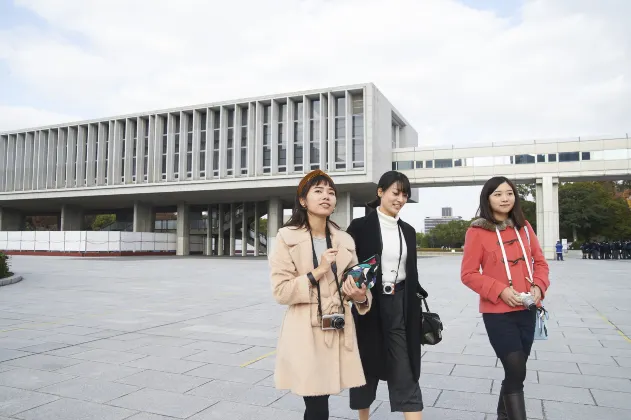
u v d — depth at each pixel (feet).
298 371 7.95
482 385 14.43
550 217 125.18
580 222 176.55
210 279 57.11
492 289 9.74
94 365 16.61
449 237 303.68
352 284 8.13
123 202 168.04
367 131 124.26
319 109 132.16
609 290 43.75
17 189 165.89
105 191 149.69
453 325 25.41
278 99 133.69
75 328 23.95
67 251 134.41
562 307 32.32
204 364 16.81
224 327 24.41
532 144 127.95
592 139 123.13
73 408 12.25
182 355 18.19
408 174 139.23
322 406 8.38
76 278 56.95
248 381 14.74
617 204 180.86
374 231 10.14
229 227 173.88
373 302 9.88
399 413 12.11
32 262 94.68
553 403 12.66
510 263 10.11
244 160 138.51
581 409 12.19
